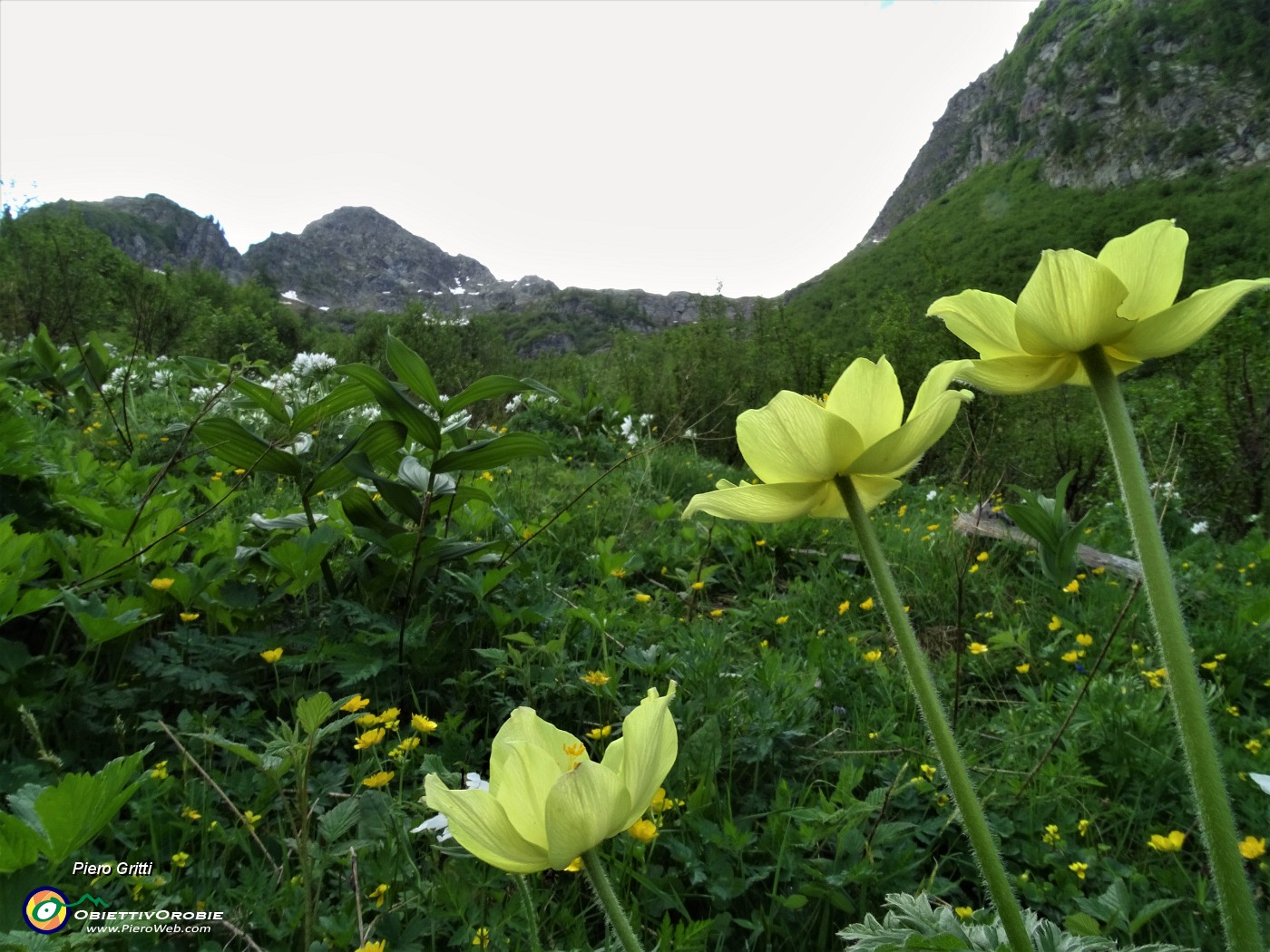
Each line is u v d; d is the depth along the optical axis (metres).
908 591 3.56
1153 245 0.77
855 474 0.83
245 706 2.07
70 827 1.22
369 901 1.48
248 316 17.16
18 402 4.82
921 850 1.76
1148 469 5.76
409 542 2.59
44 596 1.96
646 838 1.46
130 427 5.27
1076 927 1.18
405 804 1.59
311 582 2.65
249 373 5.70
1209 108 93.12
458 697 2.29
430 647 2.35
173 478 3.63
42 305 10.43
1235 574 4.01
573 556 3.70
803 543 4.17
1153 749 2.05
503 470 5.09
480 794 0.71
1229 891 0.64
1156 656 2.70
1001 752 2.17
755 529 4.07
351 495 2.77
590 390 8.00
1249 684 2.67
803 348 9.69
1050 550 2.24
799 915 1.58
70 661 2.22
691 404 9.25
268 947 1.43
